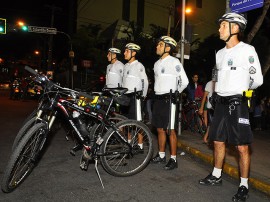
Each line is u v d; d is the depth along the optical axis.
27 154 3.93
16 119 10.18
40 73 4.18
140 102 5.80
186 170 5.13
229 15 4.00
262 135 9.30
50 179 4.34
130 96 5.85
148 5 31.03
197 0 31.92
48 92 4.13
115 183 4.31
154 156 5.91
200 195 4.04
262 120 11.59
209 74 21.56
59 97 4.19
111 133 4.45
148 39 21.94
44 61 38.19
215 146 4.40
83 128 4.43
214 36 23.25
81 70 25.52
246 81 3.92
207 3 32.34
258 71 3.86
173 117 4.93
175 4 31.50
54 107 4.20
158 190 4.14
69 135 7.16
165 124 5.02
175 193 4.06
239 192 3.93
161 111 5.05
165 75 4.99
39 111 4.17
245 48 3.93
